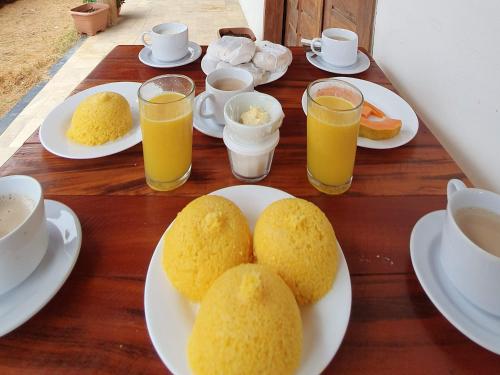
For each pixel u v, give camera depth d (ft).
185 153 2.14
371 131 2.50
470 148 2.61
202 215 1.52
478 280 1.40
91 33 11.09
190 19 12.86
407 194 2.15
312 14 6.70
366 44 4.36
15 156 2.39
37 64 9.20
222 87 2.62
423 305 1.56
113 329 1.46
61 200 2.07
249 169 2.18
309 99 2.08
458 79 2.66
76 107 2.74
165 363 1.26
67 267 1.61
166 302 1.46
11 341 1.41
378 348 1.40
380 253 1.80
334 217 1.99
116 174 2.27
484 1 2.31
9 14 12.78
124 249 1.79
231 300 1.20
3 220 1.54
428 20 2.99
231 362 1.13
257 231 1.55
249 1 11.90
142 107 1.97
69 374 1.31
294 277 1.42
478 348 1.41
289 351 1.19
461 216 1.60
